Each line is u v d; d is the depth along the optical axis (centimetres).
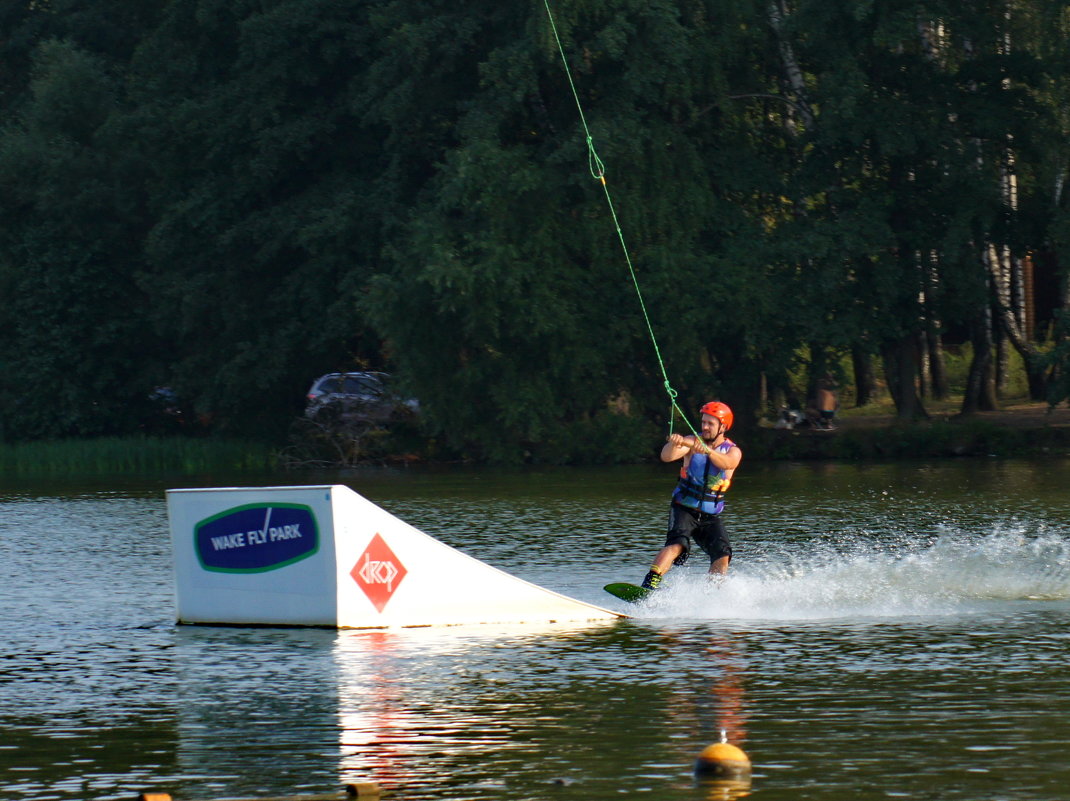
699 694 2909
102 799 2231
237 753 2494
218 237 15350
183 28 16112
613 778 2284
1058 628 3703
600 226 12462
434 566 3888
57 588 4794
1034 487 8444
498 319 12694
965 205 12875
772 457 12606
